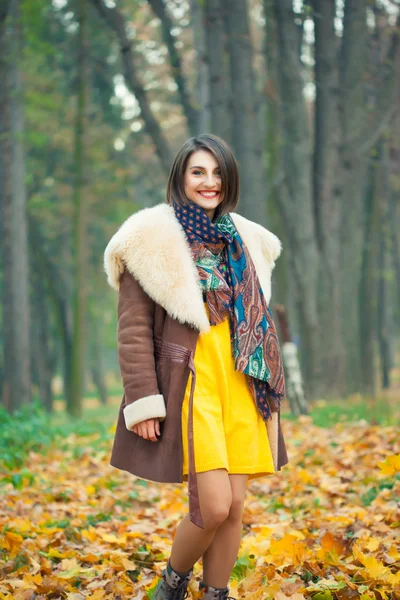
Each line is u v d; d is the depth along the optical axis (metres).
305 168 15.41
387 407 11.76
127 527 4.91
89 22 19.31
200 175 3.25
